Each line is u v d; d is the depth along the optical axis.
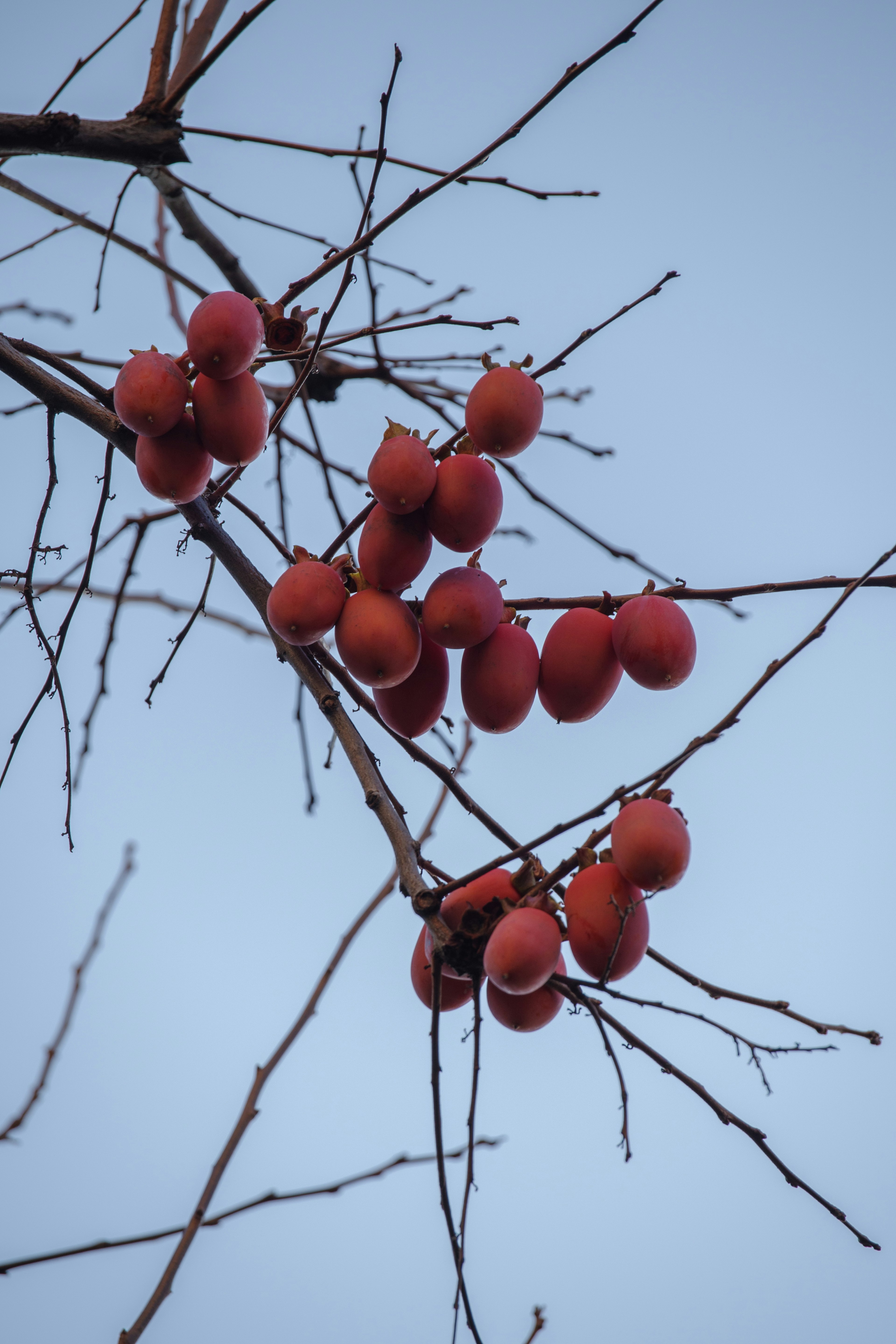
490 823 3.18
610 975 2.98
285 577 3.05
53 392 3.17
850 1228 3.00
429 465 3.03
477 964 3.02
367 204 3.17
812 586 3.12
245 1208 3.29
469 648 3.08
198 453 3.08
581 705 3.09
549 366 3.10
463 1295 2.99
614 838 2.99
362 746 3.13
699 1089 3.03
